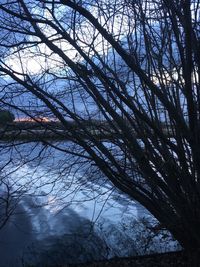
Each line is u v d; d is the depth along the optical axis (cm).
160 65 377
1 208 480
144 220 545
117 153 411
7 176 536
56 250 520
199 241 392
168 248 511
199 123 351
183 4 305
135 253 507
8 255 522
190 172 383
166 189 388
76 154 393
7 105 376
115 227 559
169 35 369
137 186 393
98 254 511
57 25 350
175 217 401
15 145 383
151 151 388
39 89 373
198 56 342
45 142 384
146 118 341
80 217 601
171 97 377
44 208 623
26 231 572
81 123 392
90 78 382
